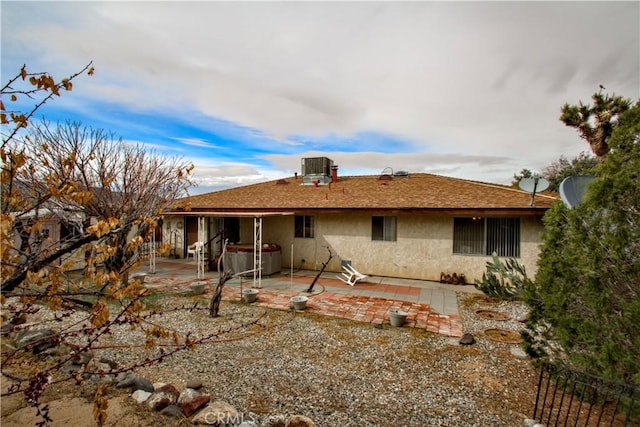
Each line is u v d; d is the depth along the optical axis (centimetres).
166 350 548
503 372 492
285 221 1410
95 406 232
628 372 343
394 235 1223
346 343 601
